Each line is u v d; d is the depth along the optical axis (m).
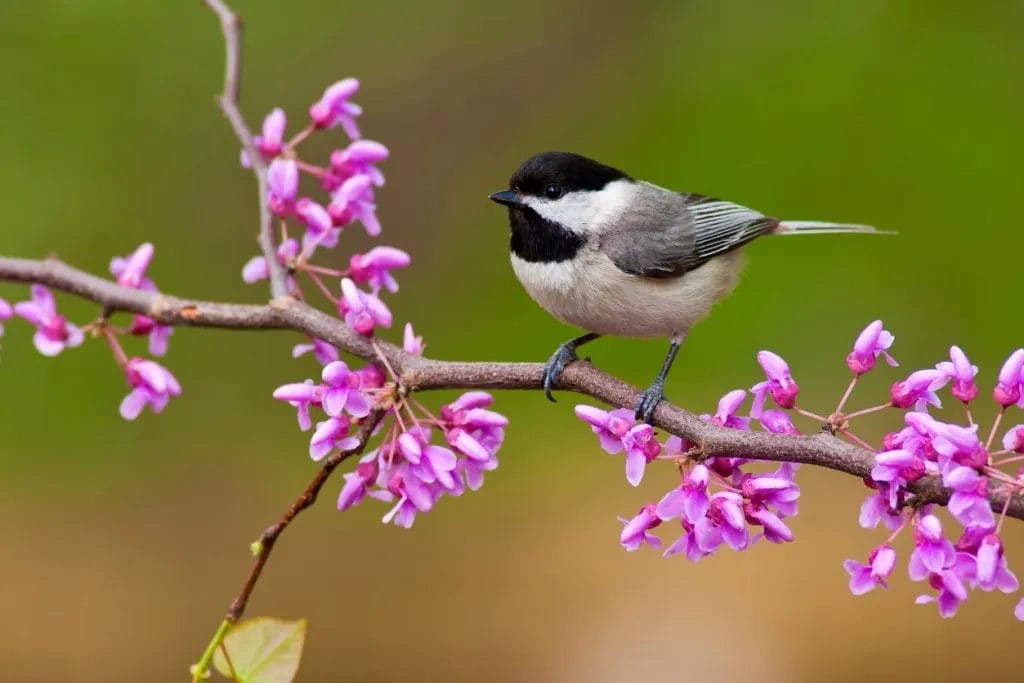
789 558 12.22
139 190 12.88
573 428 13.65
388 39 14.51
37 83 12.83
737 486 4.99
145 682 10.71
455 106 14.67
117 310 5.32
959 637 10.99
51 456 12.77
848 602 11.52
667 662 10.80
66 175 12.65
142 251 5.52
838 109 13.00
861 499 13.02
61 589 11.87
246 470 13.07
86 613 11.59
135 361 5.33
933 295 12.71
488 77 14.70
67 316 12.66
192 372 13.33
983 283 12.59
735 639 11.03
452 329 13.61
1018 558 12.02
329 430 4.93
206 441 13.14
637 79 13.99
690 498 4.75
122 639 11.29
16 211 12.41
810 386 12.88
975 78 12.90
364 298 5.22
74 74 12.91
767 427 5.00
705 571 12.09
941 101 12.83
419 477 4.98
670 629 11.23
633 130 13.52
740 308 13.09
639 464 4.83
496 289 13.71
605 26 14.59
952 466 4.43
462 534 12.85
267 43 13.82
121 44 13.09
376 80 14.56
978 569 4.36
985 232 12.55
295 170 5.67
